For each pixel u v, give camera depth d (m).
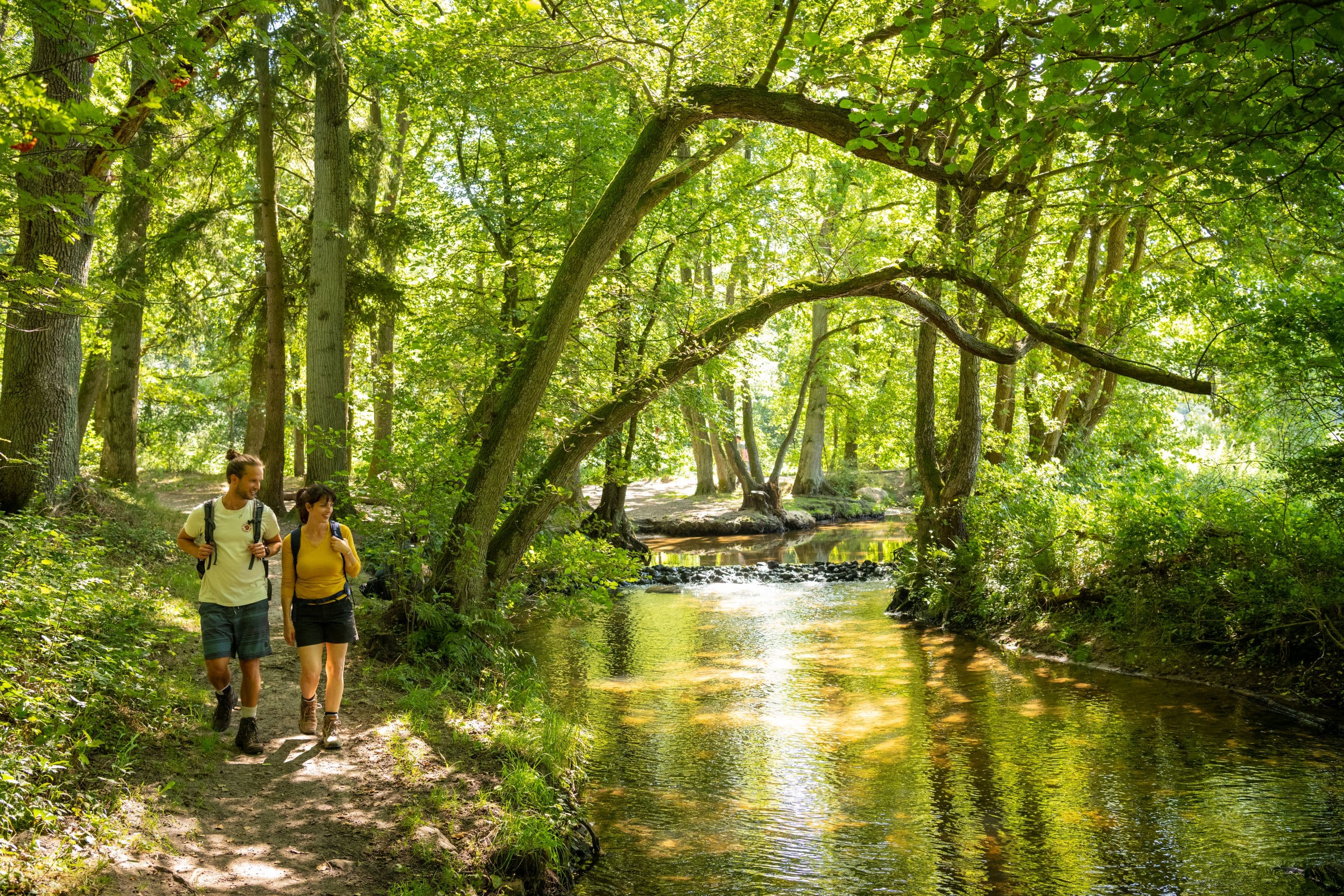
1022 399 19.91
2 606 5.64
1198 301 14.01
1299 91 5.91
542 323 10.31
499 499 10.18
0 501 10.37
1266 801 6.82
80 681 5.48
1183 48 5.66
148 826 4.49
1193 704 9.49
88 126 5.23
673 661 12.15
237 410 37.09
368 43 16.94
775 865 5.89
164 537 11.84
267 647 5.93
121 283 17.03
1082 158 12.10
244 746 5.87
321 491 6.20
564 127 18.09
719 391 25.95
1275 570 9.95
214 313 22.31
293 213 19.56
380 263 20.16
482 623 9.60
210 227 17.75
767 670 11.63
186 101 8.16
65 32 5.22
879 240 16.39
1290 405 10.94
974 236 12.03
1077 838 6.29
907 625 14.81
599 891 5.49
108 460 18.59
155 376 31.17
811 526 34.59
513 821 5.53
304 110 18.69
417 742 6.50
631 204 10.37
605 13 10.49
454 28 12.38
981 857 6.01
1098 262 16.44
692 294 21.23
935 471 15.70
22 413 10.71
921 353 15.80
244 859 4.49
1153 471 13.27
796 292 11.95
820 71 8.19
